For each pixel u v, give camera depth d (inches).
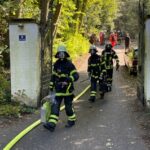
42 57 489.7
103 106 486.0
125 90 619.5
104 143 321.7
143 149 303.7
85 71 897.5
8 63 640.4
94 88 520.1
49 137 342.3
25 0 690.8
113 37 1604.3
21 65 470.9
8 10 603.8
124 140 329.7
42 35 489.7
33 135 349.4
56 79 369.7
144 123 387.9
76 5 1264.8
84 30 1701.5
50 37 529.0
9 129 367.9
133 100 527.2
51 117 361.7
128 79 762.8
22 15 684.1
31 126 371.2
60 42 958.4
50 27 527.2
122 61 1128.8
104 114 437.1
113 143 321.4
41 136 345.7
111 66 598.9
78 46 1230.3
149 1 807.1
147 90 454.0
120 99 537.0
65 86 368.2
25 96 470.6
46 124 358.3
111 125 383.9
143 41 471.5
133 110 456.8
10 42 470.6
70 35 1170.0
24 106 467.5
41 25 487.5
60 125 386.0
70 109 378.6
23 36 467.8
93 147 311.1
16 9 626.2
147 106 450.6
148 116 419.8
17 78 472.1
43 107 360.2
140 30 498.9
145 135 343.3
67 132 358.6
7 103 463.2
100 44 1811.0
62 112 446.6
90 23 1809.8
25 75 470.9
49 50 525.7
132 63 808.9
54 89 371.6
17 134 351.3
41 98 485.4
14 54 470.9
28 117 421.1
